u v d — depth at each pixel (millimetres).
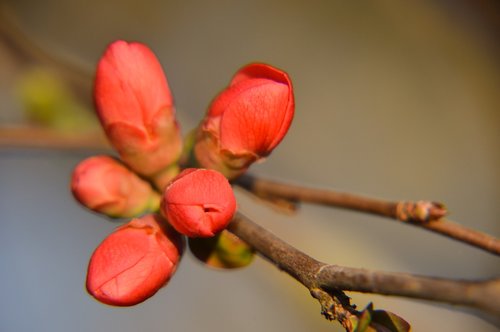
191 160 185
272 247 166
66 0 341
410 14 374
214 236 179
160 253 172
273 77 174
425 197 381
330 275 155
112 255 170
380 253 269
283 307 330
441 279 144
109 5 351
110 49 179
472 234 176
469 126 385
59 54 270
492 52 364
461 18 357
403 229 339
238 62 381
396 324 155
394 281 147
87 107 259
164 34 370
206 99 371
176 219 168
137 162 185
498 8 342
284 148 386
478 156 383
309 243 255
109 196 186
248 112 173
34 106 256
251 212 253
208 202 166
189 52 377
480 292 141
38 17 336
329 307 155
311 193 199
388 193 380
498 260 329
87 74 260
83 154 244
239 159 178
